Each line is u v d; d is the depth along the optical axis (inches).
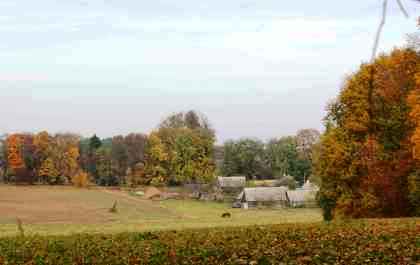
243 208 4296.3
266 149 6309.1
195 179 5255.9
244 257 820.0
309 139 6181.1
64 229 2044.8
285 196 4507.9
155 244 916.0
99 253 871.1
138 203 4215.1
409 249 815.1
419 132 1491.1
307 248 842.2
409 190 1646.2
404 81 1662.2
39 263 832.3
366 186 1745.8
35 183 5477.4
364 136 1780.3
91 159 5767.7
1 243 948.0
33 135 5497.1
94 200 4217.5
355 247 840.9
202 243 900.0
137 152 5610.2
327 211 1897.1
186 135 5290.4
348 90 1772.9
